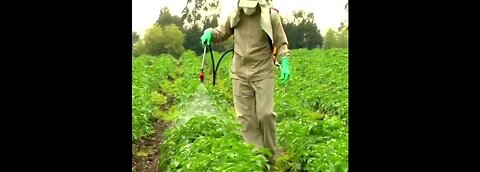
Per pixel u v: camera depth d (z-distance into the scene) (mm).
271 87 7645
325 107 13680
